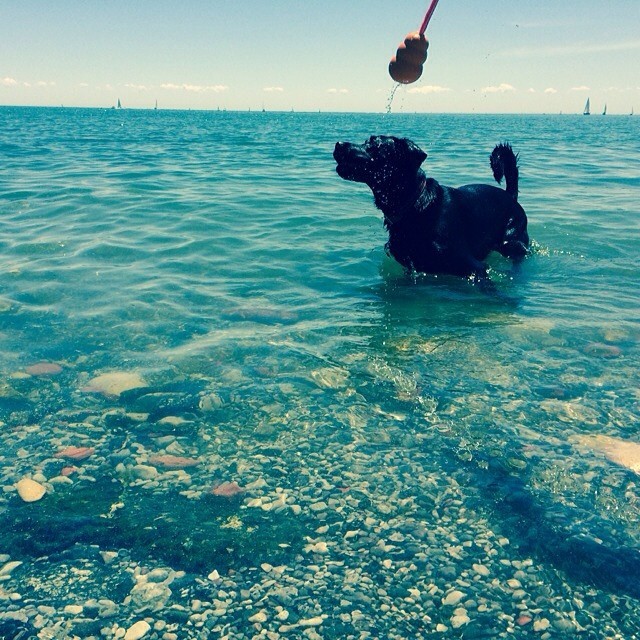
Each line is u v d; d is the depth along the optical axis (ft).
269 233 7.61
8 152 19.38
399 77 5.25
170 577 2.53
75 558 2.62
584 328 4.76
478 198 6.83
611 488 3.04
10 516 2.87
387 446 3.36
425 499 2.99
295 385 3.92
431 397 3.80
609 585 2.47
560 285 5.98
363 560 2.62
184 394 3.81
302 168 15.56
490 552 2.66
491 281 6.05
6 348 4.28
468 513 2.91
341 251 6.89
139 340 4.47
